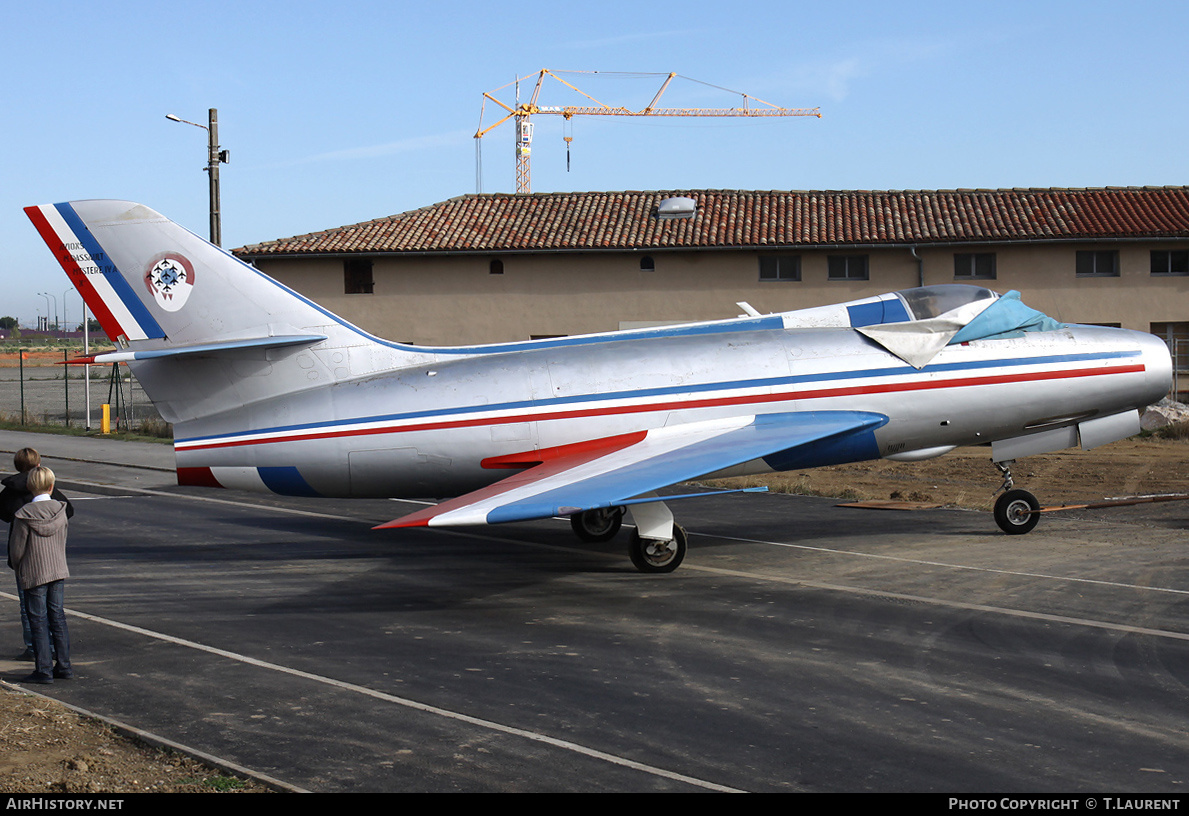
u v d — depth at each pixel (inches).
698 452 454.0
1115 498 684.1
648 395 504.1
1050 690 302.7
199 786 229.0
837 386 513.3
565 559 521.3
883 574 471.5
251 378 507.8
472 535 595.5
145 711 286.0
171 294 503.5
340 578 478.0
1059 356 531.5
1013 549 525.0
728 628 379.9
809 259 1208.8
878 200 1311.5
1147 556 502.6
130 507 710.5
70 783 228.8
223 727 271.9
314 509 701.3
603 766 243.3
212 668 331.0
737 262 1213.1
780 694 300.2
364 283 1250.6
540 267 1232.2
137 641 366.0
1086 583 446.9
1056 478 804.6
